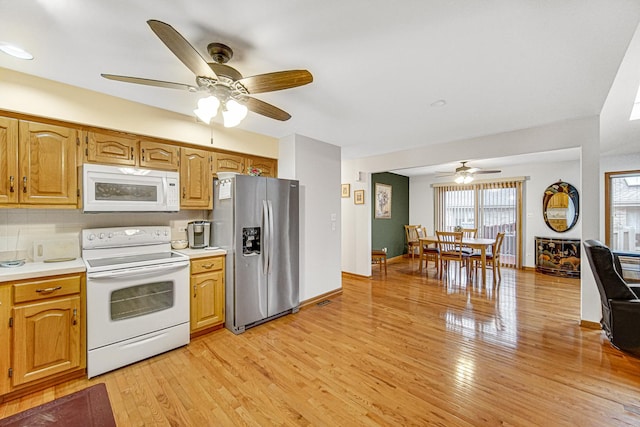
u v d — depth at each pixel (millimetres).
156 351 2383
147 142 2656
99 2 1318
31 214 2287
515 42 1644
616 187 5023
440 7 1352
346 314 3412
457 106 2666
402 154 4582
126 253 2639
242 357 2381
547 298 3969
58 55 1802
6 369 1787
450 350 2492
